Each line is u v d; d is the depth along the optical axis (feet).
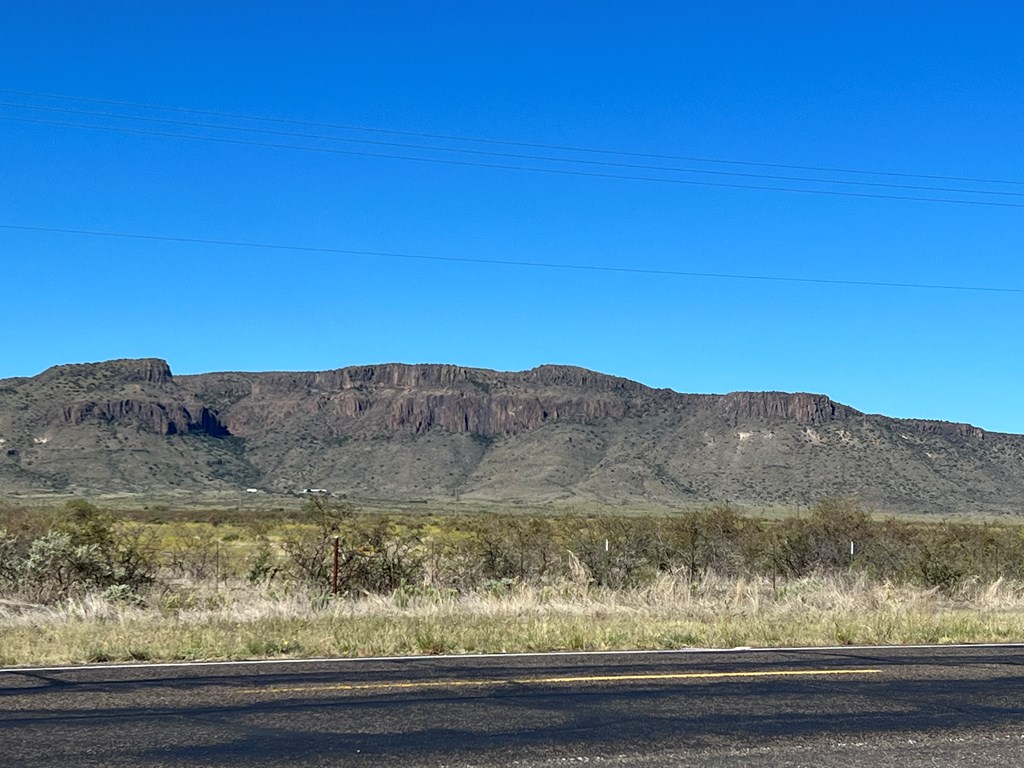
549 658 40.27
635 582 73.15
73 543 68.49
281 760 24.00
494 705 30.58
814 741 26.37
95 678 34.94
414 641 43.32
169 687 33.24
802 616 54.29
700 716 29.25
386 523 73.72
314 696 31.78
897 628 49.06
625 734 26.94
